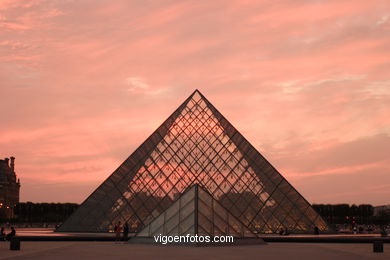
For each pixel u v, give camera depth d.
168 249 42.00
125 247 45.09
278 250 41.88
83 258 32.72
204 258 32.34
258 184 75.88
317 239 61.88
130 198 75.69
